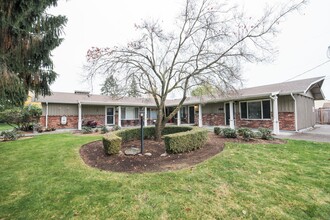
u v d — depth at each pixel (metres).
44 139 8.80
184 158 5.39
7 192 3.58
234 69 7.57
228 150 5.89
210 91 8.47
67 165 5.04
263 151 5.76
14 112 12.46
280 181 3.73
